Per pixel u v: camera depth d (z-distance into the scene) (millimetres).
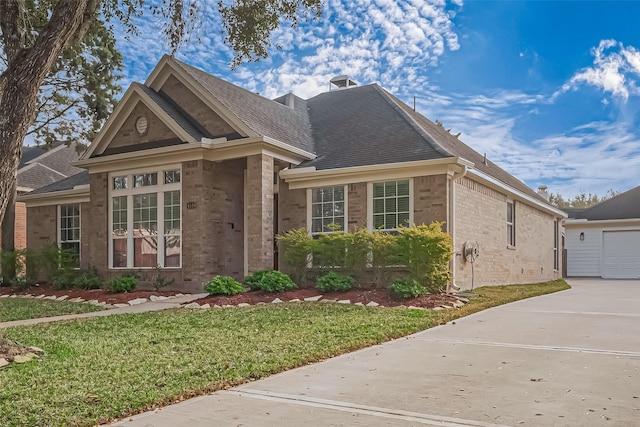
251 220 14266
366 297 11953
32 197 20875
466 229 14875
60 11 7195
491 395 4703
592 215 29156
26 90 6953
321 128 17969
